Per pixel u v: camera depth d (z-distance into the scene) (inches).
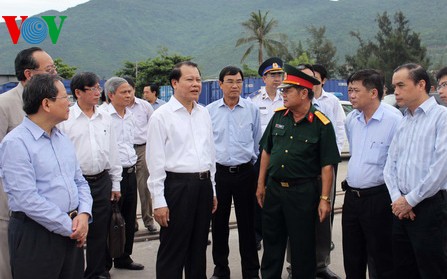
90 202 109.5
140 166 211.9
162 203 125.7
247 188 159.0
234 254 189.9
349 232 132.9
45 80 98.2
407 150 117.2
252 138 163.6
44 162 98.0
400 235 120.6
